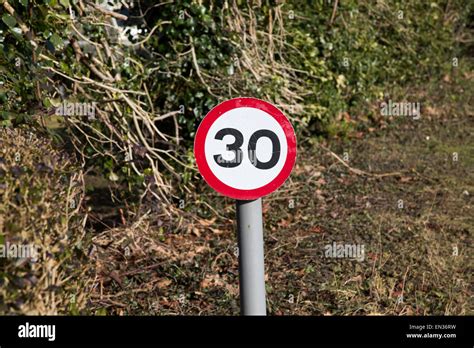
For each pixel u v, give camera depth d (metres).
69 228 4.85
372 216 9.20
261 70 10.25
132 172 8.49
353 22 14.02
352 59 13.92
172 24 9.11
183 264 7.50
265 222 8.84
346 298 6.68
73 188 5.33
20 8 6.62
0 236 3.69
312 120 13.10
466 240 8.44
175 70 9.30
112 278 6.93
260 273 3.99
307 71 12.02
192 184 9.06
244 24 9.98
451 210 9.59
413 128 14.49
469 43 21.55
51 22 7.02
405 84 17.27
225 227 8.80
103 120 7.92
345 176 11.07
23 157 4.86
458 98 17.00
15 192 4.18
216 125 4.00
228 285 7.09
